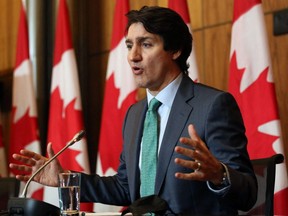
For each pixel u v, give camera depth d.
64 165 8.50
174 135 4.32
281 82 7.25
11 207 3.83
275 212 6.37
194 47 7.82
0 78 11.12
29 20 10.35
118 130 8.04
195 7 8.41
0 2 11.34
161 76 4.50
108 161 8.08
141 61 4.48
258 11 6.88
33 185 8.74
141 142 4.66
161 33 4.44
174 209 4.18
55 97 8.88
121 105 8.04
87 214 4.24
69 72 8.73
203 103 4.33
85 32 10.12
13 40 10.94
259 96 6.69
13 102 9.58
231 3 7.93
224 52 7.98
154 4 8.96
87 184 4.95
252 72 6.81
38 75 10.17
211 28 8.18
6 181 6.39
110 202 5.02
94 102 9.98
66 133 8.65
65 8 8.96
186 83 4.57
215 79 8.09
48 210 3.75
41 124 10.05
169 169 4.26
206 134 4.21
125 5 8.20
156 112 4.61
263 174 4.80
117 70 8.19
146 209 3.49
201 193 4.20
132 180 4.59
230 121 4.24
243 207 3.98
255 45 6.83
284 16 7.23
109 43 9.75
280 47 7.28
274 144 6.47
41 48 10.25
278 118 6.56
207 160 3.52
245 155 4.16
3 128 10.92
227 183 3.72
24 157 4.42
